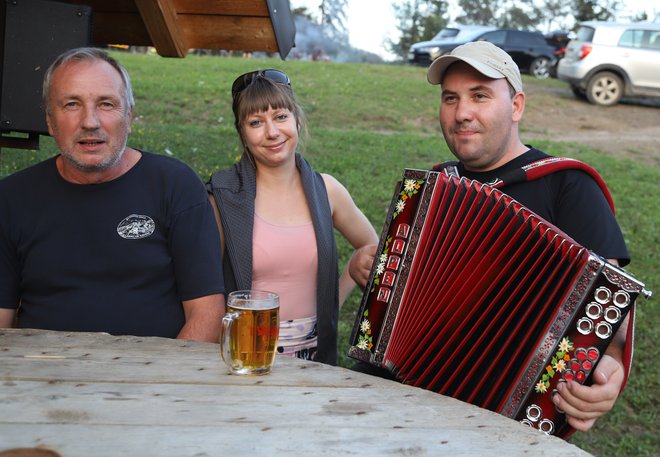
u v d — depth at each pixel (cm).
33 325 240
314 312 274
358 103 1209
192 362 180
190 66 1420
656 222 725
